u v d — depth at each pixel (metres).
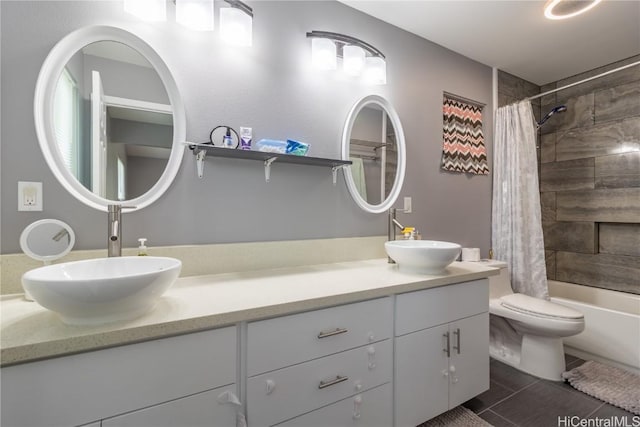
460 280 1.54
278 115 1.66
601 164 2.68
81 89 1.24
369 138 2.01
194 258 1.41
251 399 0.99
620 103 2.57
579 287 2.74
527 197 2.48
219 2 1.50
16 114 1.12
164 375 0.86
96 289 0.75
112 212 1.14
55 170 1.18
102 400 0.78
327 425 1.15
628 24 2.07
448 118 2.43
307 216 1.76
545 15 1.99
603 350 2.12
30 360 0.72
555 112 2.87
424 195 2.28
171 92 1.38
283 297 1.09
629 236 2.54
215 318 0.91
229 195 1.52
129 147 1.32
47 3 1.17
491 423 1.58
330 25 1.84
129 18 1.31
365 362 1.25
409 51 2.19
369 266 1.73
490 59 2.57
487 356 1.69
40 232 1.11
